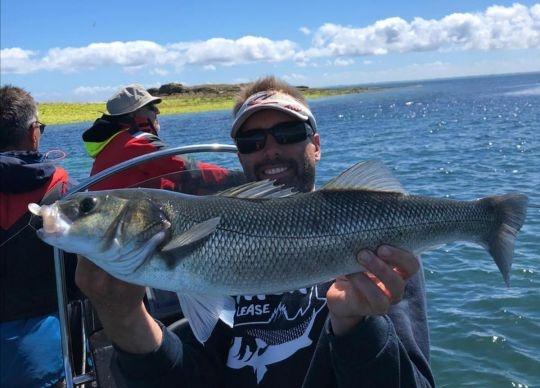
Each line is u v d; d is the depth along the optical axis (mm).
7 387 1118
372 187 754
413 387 646
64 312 980
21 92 1310
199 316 686
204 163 1067
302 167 877
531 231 2551
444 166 4953
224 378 784
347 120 13258
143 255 667
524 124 8906
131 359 707
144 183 1003
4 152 1219
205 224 674
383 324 632
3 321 1115
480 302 1873
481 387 1403
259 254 696
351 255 722
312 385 667
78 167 4145
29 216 1087
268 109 853
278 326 759
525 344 1584
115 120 1568
